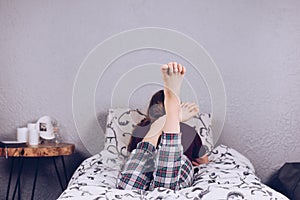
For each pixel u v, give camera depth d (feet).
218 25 10.38
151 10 10.37
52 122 10.20
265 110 10.44
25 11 10.34
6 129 10.37
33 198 10.44
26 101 10.40
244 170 7.95
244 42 10.40
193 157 7.30
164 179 5.78
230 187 6.06
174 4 10.38
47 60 10.40
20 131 9.77
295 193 9.08
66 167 10.43
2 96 10.36
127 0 10.37
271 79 10.41
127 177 5.93
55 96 10.40
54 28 10.37
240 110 10.44
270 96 10.43
